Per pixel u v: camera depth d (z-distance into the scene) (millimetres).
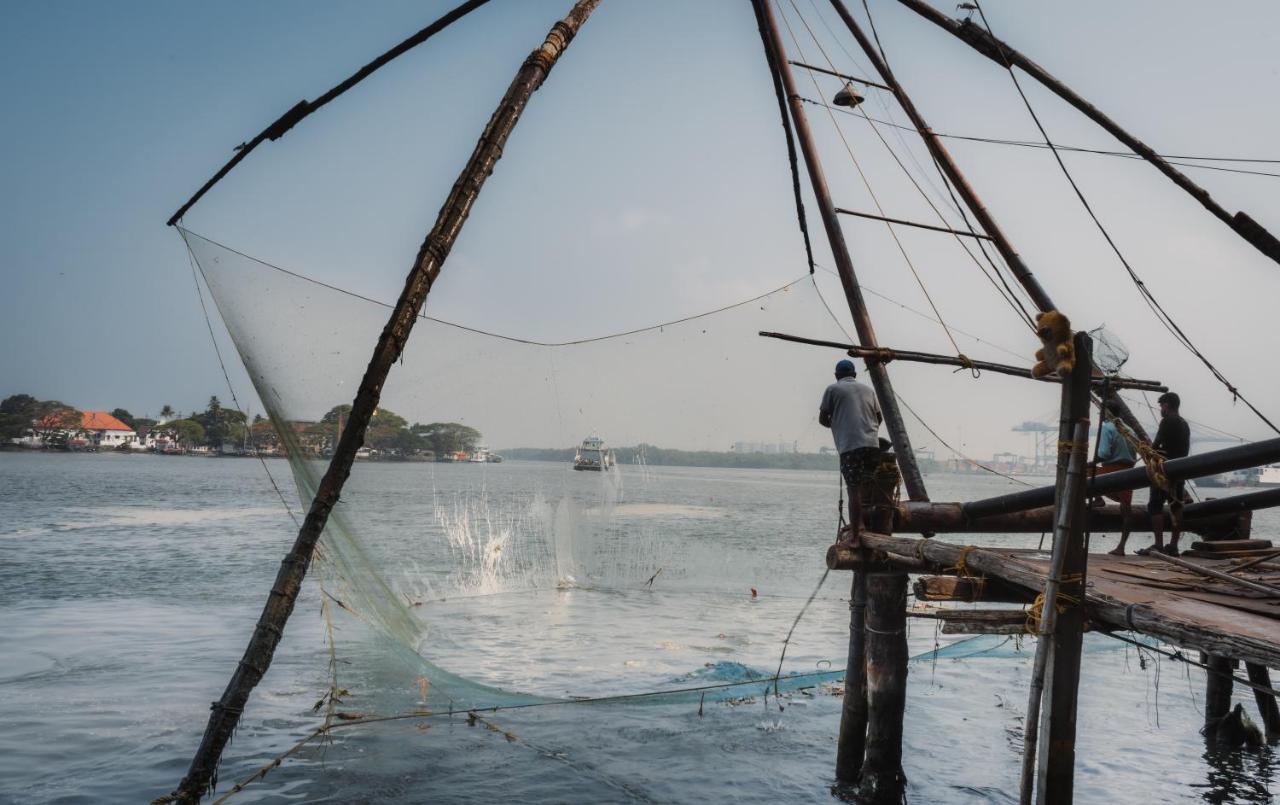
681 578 8906
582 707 7809
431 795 5824
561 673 8906
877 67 10523
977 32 9688
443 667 8844
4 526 23406
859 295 8859
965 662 10484
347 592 6871
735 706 8094
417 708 7414
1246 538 7539
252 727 7125
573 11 6160
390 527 7133
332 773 6160
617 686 8500
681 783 6207
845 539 6617
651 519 8914
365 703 7426
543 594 12578
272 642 4953
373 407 5207
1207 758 7250
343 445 5164
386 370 5227
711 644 10461
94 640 10148
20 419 142750
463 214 5453
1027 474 8758
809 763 6750
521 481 7824
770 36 9719
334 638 7648
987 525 6945
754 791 6141
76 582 14312
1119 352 4719
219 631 10805
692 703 8031
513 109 5676
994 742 7434
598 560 8570
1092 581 5086
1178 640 3861
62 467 76438
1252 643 3498
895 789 6082
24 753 6398
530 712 7664
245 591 13734
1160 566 6047
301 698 7969
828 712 8039
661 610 12312
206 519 25922
